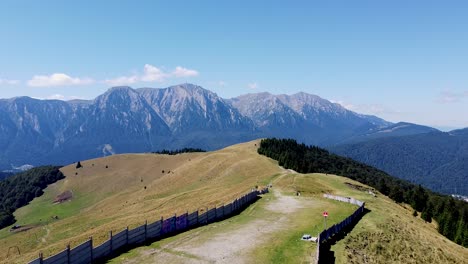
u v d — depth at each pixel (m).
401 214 78.69
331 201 72.31
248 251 38.84
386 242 50.78
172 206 83.81
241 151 172.00
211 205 68.12
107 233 52.84
